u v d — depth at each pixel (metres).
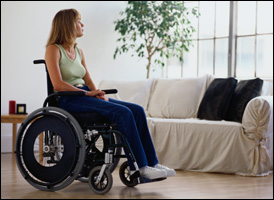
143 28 4.94
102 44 5.30
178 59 5.52
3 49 4.62
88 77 2.95
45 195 2.47
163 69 5.65
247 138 3.25
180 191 2.60
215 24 5.11
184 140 3.51
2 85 4.62
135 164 2.46
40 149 2.65
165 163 3.61
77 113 2.62
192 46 5.10
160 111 4.30
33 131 2.62
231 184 2.86
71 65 2.73
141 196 2.44
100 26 5.28
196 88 4.21
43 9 4.87
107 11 5.33
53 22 2.77
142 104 4.46
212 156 3.39
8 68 4.65
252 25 4.74
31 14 4.79
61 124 2.54
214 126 3.38
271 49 4.57
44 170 2.60
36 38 4.82
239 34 4.86
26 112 4.70
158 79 4.57
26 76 4.76
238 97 3.70
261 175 3.22
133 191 2.59
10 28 4.66
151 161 2.62
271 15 4.57
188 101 4.17
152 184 2.85
